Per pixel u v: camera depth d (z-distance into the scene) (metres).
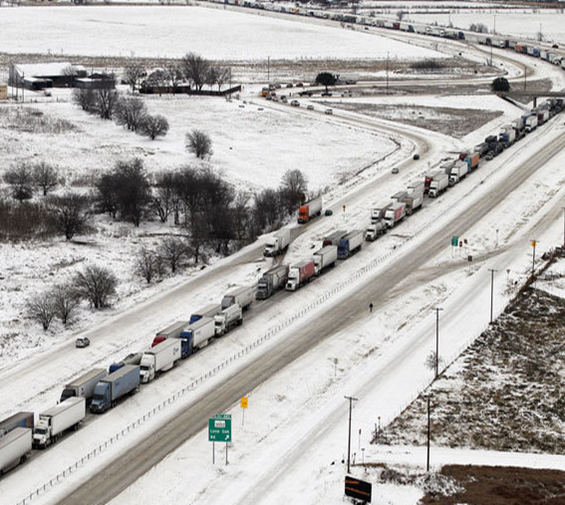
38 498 85.12
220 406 104.62
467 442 98.19
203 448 95.00
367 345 124.62
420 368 116.81
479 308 137.50
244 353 120.00
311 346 122.38
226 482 88.19
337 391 110.56
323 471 89.94
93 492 86.31
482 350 122.88
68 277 144.38
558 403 108.69
